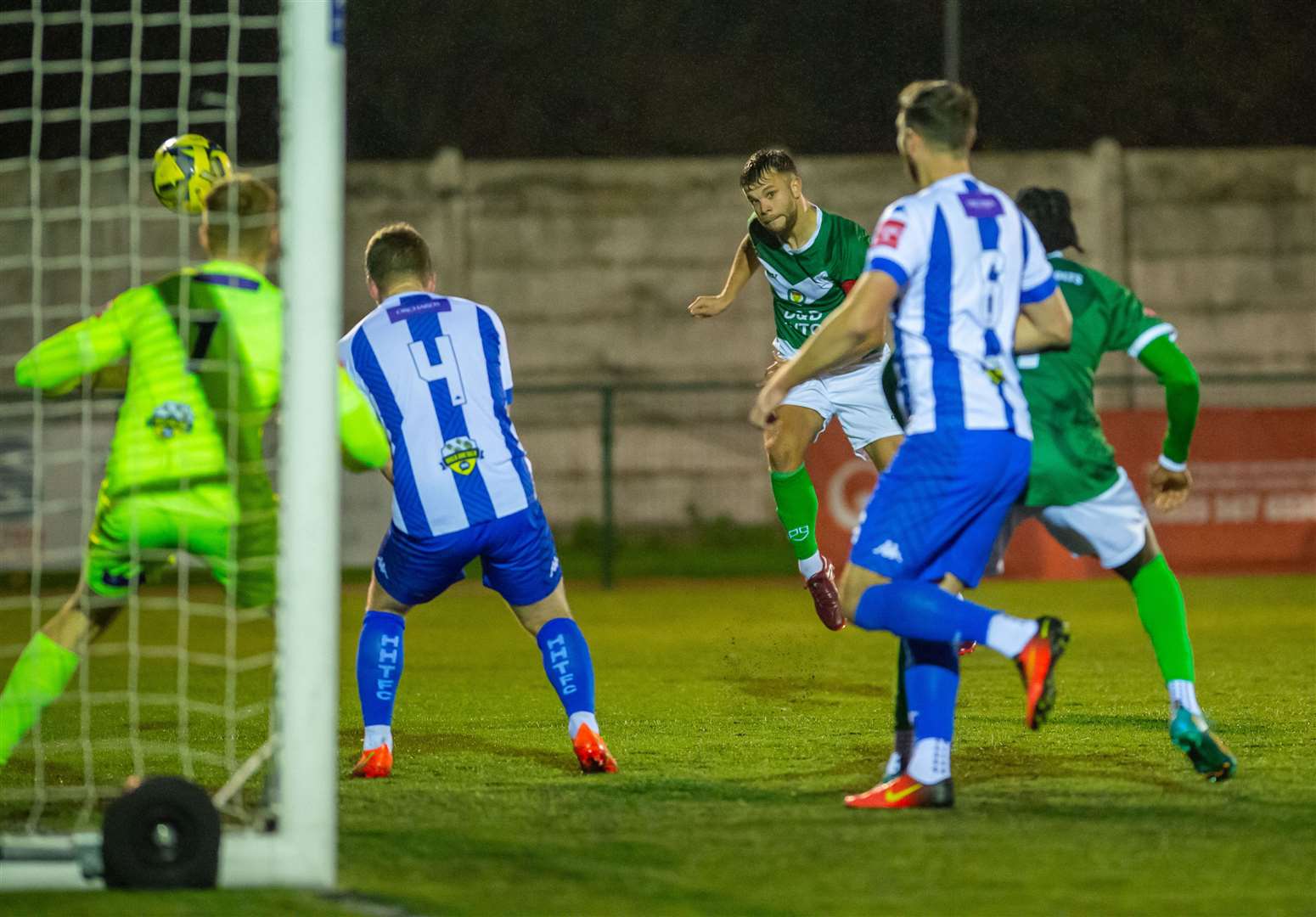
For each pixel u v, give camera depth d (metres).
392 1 69.38
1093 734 20.27
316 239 12.91
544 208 58.97
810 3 70.56
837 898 11.88
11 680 15.66
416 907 11.80
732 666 29.38
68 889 12.55
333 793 12.77
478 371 17.66
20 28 56.97
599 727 21.52
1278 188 59.69
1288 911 11.48
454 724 22.14
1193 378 16.62
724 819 14.90
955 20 56.06
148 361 15.13
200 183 17.69
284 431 12.87
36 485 15.68
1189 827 14.29
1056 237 16.56
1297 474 46.97
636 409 58.62
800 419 24.44
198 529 15.17
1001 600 41.38
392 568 17.91
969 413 14.30
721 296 25.00
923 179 15.05
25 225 51.44
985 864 12.89
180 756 19.47
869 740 20.08
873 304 14.02
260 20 16.36
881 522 14.55
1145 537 16.45
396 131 69.69
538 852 13.52
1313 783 16.52
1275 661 29.14
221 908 11.91
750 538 58.09
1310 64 72.31
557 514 58.25
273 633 37.81
